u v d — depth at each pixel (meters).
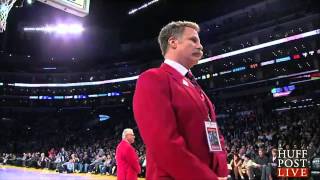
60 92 40.62
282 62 26.16
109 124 36.50
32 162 25.50
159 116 1.47
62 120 39.12
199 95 1.71
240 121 23.47
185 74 1.76
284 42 25.91
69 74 40.91
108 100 38.78
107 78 39.41
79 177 16.55
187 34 1.78
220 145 1.65
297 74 25.42
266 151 13.27
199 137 1.55
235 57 29.45
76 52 39.81
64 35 39.03
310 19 24.73
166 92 1.55
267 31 27.38
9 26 37.06
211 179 1.42
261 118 22.42
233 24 29.52
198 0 33.03
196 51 1.78
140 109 1.53
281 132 17.58
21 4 15.02
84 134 35.00
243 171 11.73
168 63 1.75
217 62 30.66
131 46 37.84
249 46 28.27
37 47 39.75
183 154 1.40
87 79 40.41
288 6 27.09
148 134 1.47
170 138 1.42
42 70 40.88
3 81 40.19
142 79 1.61
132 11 35.16
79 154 24.16
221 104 29.33
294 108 23.47
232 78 29.70
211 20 32.31
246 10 29.95
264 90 27.58
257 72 27.86
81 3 8.66
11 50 38.84
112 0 35.28
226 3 31.50
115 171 17.61
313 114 19.47
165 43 1.83
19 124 38.97
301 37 24.91
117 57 38.38
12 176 16.39
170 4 33.66
